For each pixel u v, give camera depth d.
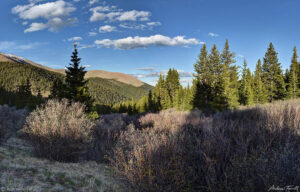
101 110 68.38
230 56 38.91
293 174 2.08
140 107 61.41
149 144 3.13
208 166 2.61
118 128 8.94
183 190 2.51
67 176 3.91
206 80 38.44
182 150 2.92
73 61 17.80
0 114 8.59
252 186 2.15
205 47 40.53
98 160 5.99
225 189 2.34
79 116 7.78
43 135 5.46
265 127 4.17
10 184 2.89
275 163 2.28
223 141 3.10
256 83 39.78
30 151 6.06
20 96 49.47
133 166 2.90
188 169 2.72
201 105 32.72
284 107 7.04
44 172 3.88
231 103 26.61
